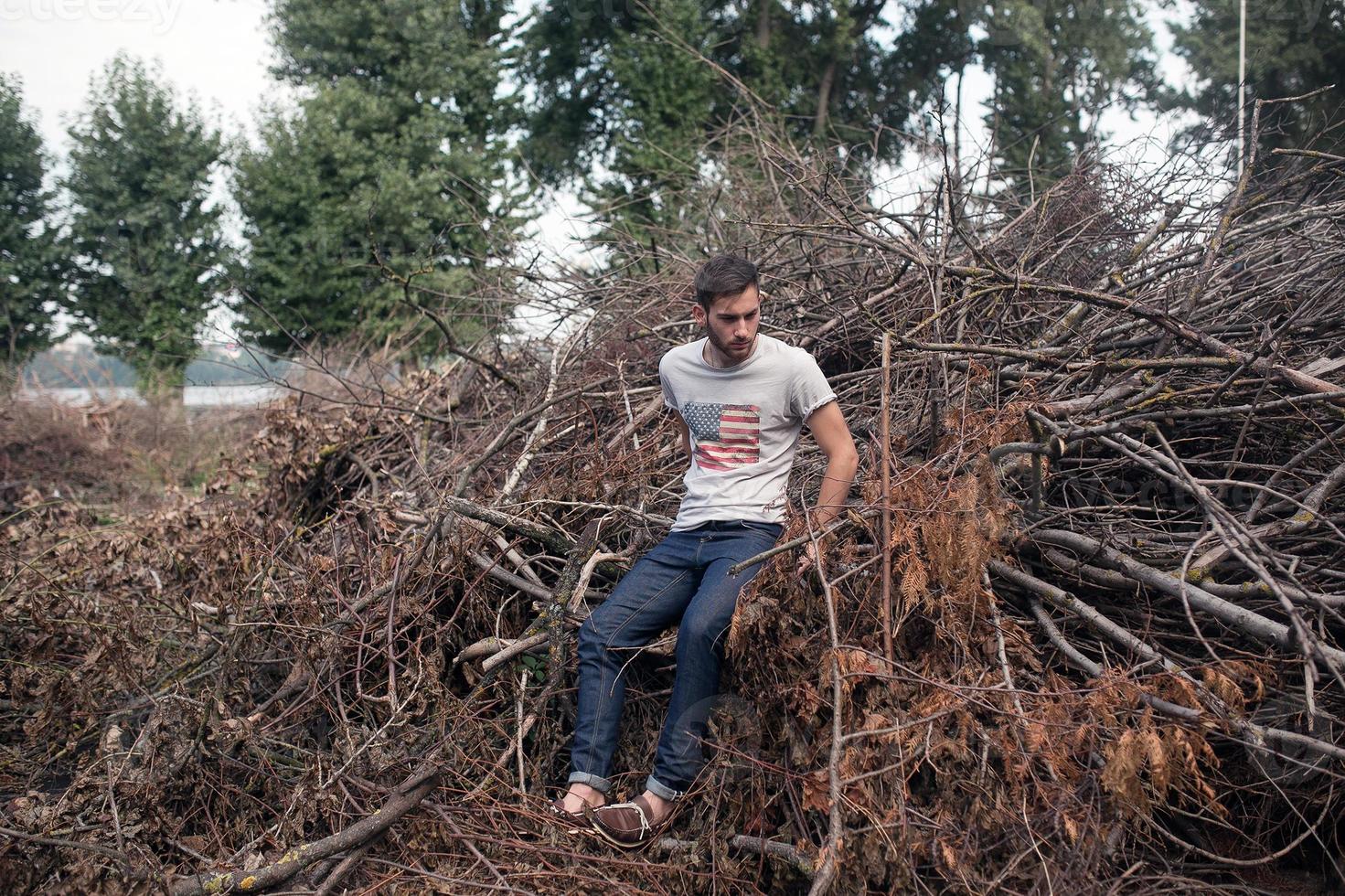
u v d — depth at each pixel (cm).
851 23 1606
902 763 225
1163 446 283
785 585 258
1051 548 290
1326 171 387
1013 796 230
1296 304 347
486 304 574
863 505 280
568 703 299
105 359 1750
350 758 266
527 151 1686
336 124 1600
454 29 1717
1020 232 457
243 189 1587
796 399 280
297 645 311
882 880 224
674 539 288
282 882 246
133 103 1689
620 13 1605
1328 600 248
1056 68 1245
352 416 517
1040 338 354
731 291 269
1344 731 245
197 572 386
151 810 263
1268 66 1188
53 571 419
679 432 314
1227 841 257
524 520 322
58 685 315
